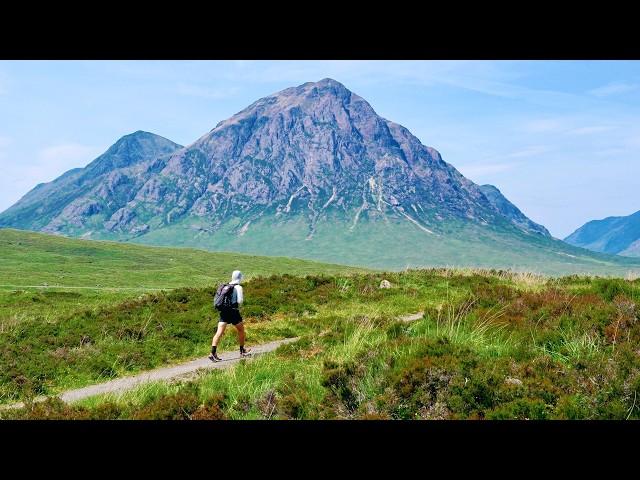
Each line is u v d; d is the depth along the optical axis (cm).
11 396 1480
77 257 13025
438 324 1457
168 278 9838
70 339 1933
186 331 2081
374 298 2817
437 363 995
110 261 12875
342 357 1334
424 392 946
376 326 1819
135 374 1684
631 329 1191
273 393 1092
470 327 1388
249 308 2494
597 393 900
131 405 1131
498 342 1259
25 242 14938
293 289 2906
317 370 1223
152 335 2031
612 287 1728
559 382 952
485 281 3145
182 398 1098
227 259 14500
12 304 4203
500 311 1475
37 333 1986
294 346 1666
